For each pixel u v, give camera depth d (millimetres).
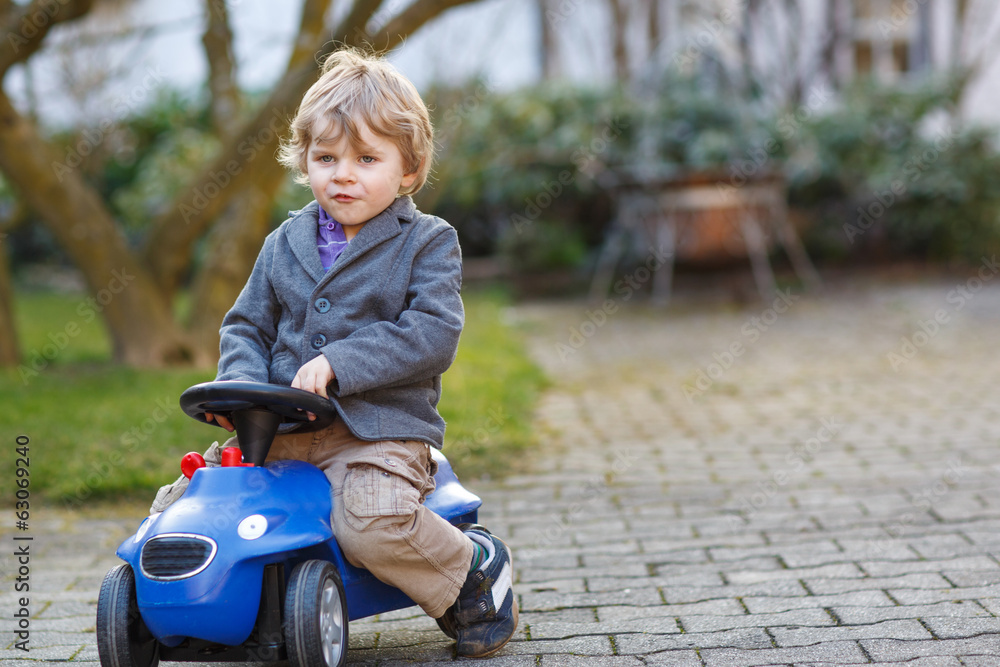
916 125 11078
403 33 5391
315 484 2137
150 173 11250
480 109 10438
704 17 12766
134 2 10141
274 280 2275
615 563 3229
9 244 13398
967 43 12664
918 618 2537
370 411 2170
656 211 9734
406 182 2293
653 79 11188
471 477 4445
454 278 2279
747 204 9602
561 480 4375
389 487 2115
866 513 3662
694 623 2602
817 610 2650
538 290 11195
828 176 10797
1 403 5410
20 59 6086
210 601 1935
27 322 9820
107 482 4113
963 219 10914
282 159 2414
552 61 13156
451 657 2396
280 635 2045
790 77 12703
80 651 2555
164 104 12305
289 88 5941
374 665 2363
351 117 2131
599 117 10703
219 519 1991
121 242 6766
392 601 2314
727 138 10297
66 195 6559
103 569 3350
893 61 13000
